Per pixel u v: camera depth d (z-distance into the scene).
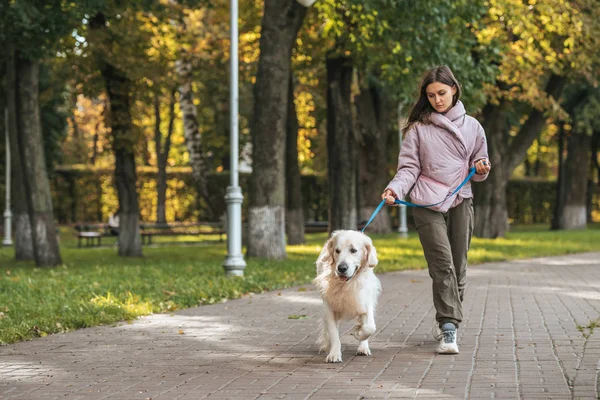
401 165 7.74
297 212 27.52
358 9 18.89
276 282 14.50
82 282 14.48
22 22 16.75
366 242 7.09
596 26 23.83
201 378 6.65
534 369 6.68
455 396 5.80
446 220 7.89
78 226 30.41
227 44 27.78
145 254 24.80
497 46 21.73
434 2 18.66
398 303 11.55
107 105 24.98
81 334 9.12
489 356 7.32
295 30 19.58
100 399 5.99
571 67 27.08
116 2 21.16
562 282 14.60
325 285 7.18
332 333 7.22
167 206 42.66
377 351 7.72
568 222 41.06
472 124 7.84
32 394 6.19
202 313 10.75
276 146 19.58
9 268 19.53
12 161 23.28
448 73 7.76
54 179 41.75
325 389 6.14
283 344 8.24
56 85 28.56
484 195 29.94
